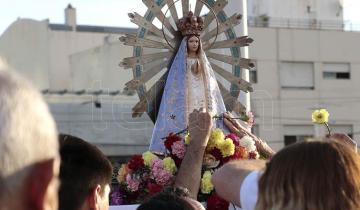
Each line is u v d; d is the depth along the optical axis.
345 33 52.78
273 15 53.28
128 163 7.49
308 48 51.62
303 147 3.23
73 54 49.88
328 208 3.10
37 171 2.07
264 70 50.38
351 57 52.78
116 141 44.25
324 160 3.16
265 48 50.56
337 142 3.31
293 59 51.16
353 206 3.10
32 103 2.07
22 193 2.05
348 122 52.47
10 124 2.02
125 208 6.80
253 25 52.66
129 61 8.59
